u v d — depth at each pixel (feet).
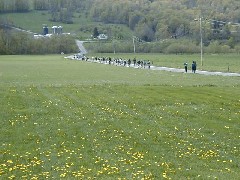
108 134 99.76
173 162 77.61
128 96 165.78
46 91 184.44
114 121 114.93
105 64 457.27
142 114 126.00
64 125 109.60
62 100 155.53
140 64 438.81
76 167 74.59
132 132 101.55
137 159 79.30
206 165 75.87
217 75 278.26
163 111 131.44
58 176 69.41
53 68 384.27
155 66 409.49
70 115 123.75
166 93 173.78
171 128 106.32
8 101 150.30
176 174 70.64
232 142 92.73
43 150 85.61
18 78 271.08
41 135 98.58
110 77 274.16
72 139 95.25
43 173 70.64
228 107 138.00
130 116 122.31
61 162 77.51
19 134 99.14
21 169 72.74
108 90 186.91
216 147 88.48
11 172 71.20
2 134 98.78
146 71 331.57
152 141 92.99
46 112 128.36
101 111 130.93
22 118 118.11
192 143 91.56
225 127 107.04
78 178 68.39
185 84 211.61
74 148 87.40
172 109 134.72
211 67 379.14
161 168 73.82
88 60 563.89
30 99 157.38
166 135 98.43
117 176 69.41
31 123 111.75
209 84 209.67
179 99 156.35
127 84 213.87
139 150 85.81
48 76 288.30
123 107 139.13
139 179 67.77
